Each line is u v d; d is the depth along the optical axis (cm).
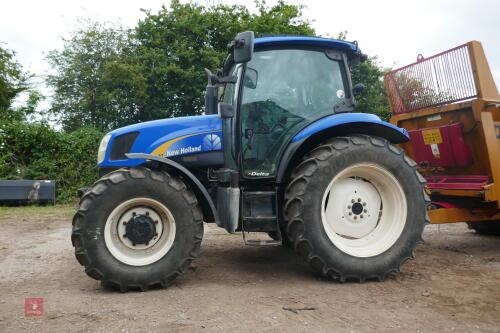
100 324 318
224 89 526
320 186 416
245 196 432
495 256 538
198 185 422
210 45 1781
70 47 1841
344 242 437
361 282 423
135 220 407
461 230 730
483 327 314
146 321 323
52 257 551
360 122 434
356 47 489
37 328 311
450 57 565
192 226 410
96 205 392
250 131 454
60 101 1831
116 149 455
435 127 589
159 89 1647
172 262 403
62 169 1352
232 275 451
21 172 1312
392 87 657
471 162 564
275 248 586
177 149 450
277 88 464
